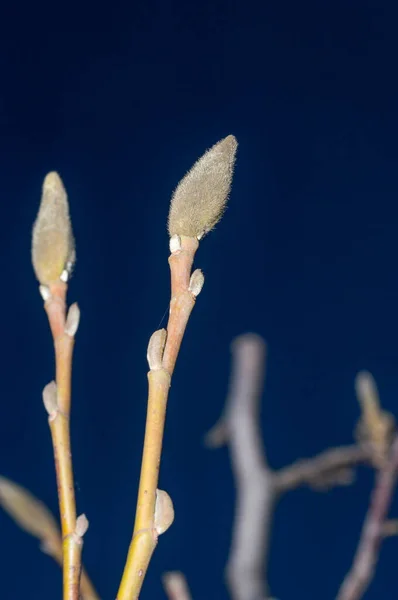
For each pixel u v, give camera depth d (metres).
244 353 0.74
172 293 0.39
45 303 0.41
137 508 0.38
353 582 0.56
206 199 0.39
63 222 0.41
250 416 0.70
